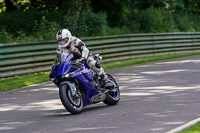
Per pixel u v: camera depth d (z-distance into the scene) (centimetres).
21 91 3919
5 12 7300
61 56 2688
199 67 5238
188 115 2522
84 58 2733
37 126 2391
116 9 8838
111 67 5694
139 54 7219
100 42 6406
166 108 2773
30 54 5212
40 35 6481
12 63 4925
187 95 3269
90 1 8600
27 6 8550
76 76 2711
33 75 5044
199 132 2056
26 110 2959
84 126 2325
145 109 2770
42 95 3616
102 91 2927
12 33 6738
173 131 2097
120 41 6844
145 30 9031
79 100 2733
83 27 7244
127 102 3098
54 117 2648
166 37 7812
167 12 9775
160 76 4531
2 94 3794
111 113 2695
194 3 11819
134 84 4016
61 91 2631
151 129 2186
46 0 8488
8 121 2588
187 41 8275
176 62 6047
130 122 2383
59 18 7400
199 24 11044
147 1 10338
